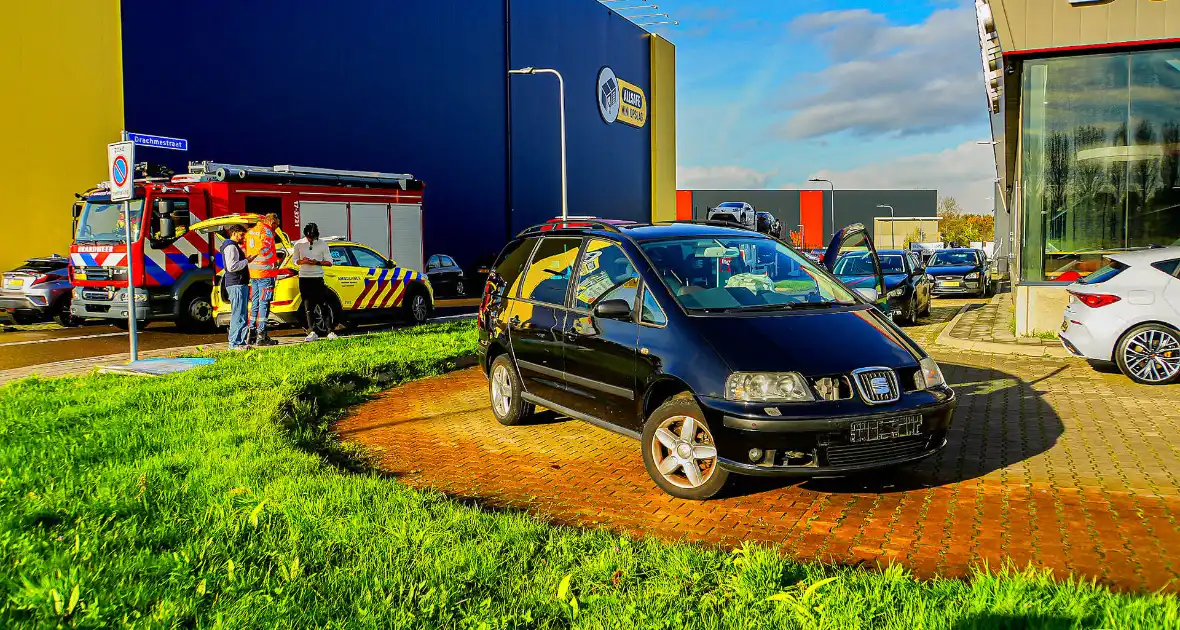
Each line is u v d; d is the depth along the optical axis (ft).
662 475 17.60
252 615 10.73
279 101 87.25
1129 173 43.19
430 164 110.32
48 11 66.80
